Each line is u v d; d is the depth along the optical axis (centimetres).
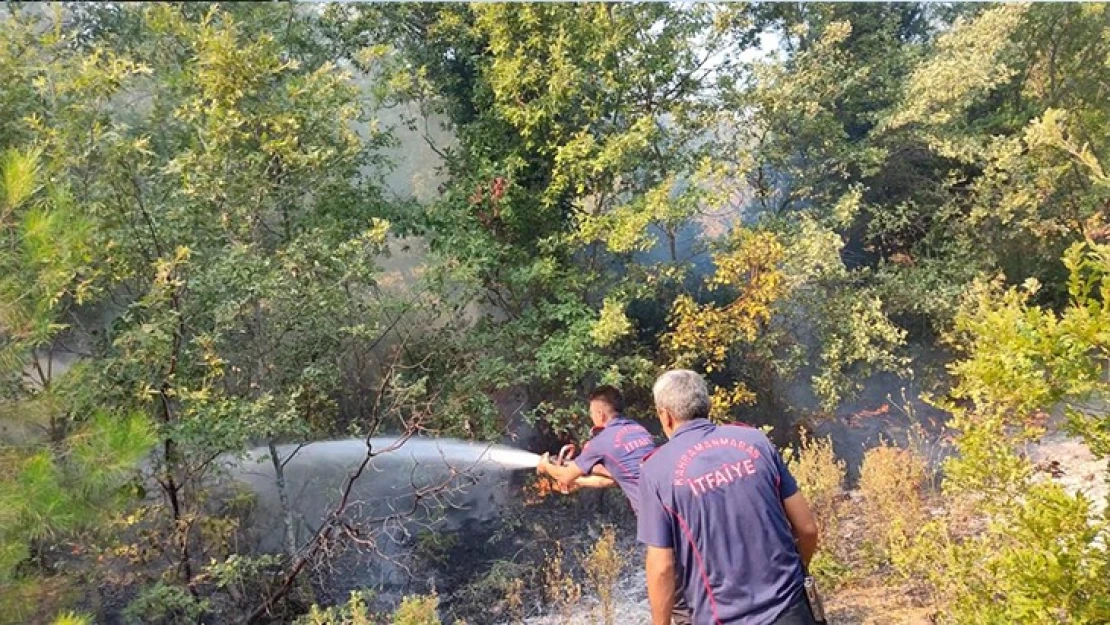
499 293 696
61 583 385
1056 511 273
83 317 496
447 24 667
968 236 781
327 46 641
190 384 464
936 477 614
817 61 729
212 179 469
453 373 609
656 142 692
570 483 420
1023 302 328
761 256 637
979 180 752
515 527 670
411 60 690
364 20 646
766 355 696
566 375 672
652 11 659
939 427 734
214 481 527
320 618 451
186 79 488
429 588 590
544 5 631
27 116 432
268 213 535
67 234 352
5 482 331
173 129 511
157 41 507
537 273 639
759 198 761
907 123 755
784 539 265
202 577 468
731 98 714
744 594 259
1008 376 279
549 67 648
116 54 489
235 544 538
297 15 602
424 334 629
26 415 355
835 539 522
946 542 389
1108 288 255
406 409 601
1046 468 469
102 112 454
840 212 693
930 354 786
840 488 635
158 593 441
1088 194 754
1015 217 762
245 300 463
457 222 645
